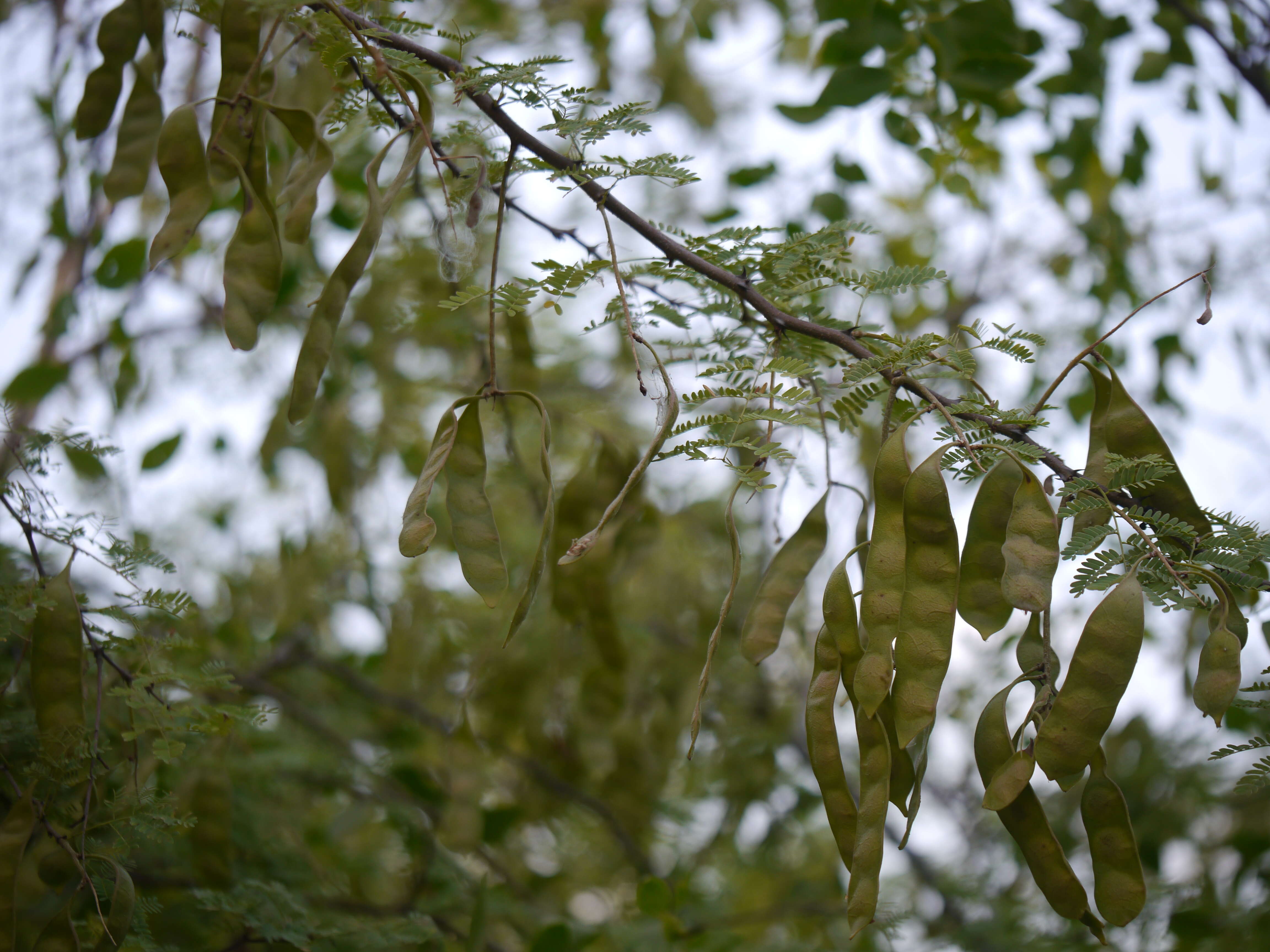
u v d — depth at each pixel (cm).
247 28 197
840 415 217
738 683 579
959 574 146
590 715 336
